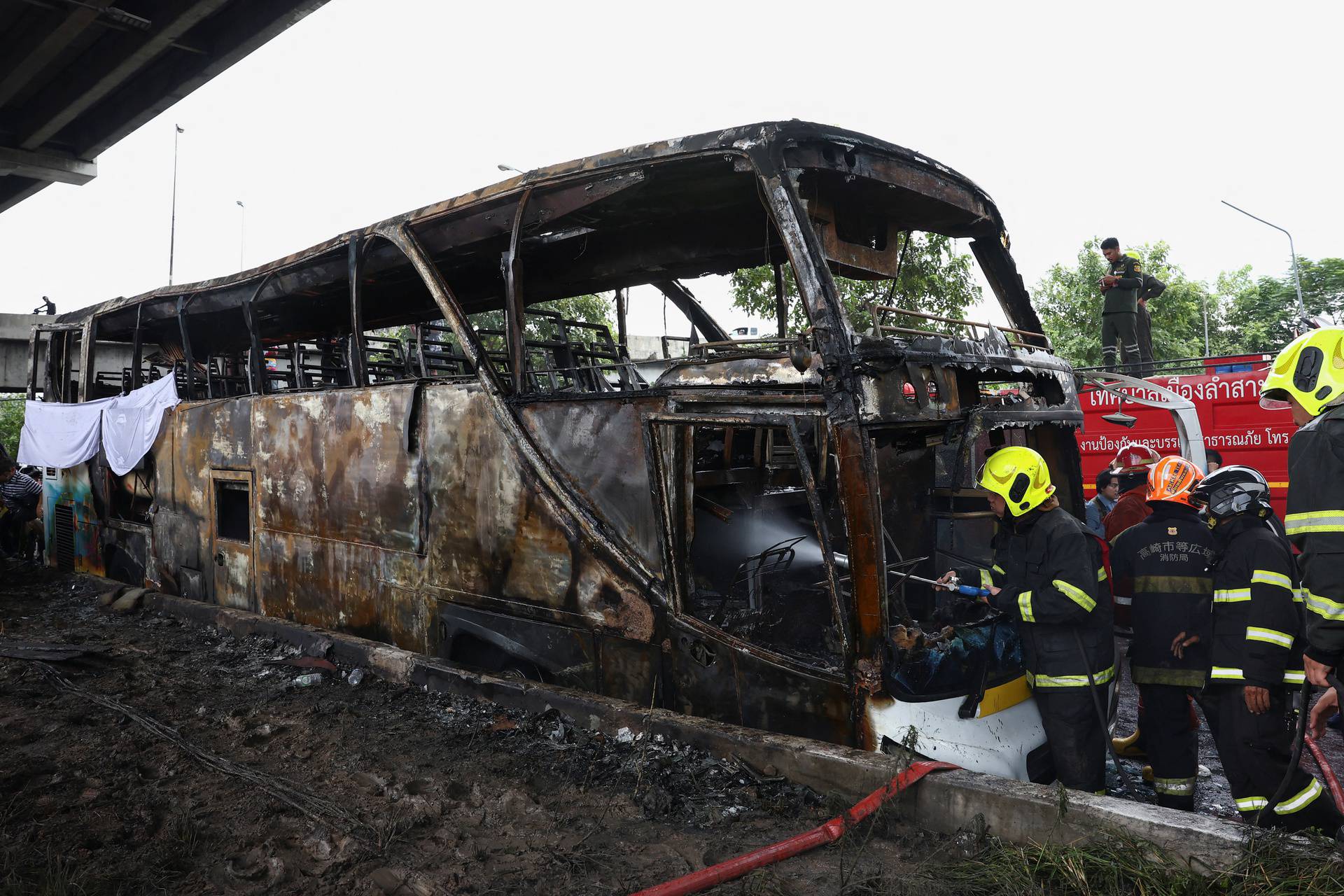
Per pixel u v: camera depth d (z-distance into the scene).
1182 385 9.17
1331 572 2.55
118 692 5.51
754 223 5.41
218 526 7.66
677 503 4.19
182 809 3.76
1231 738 3.45
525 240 6.02
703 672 4.14
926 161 4.27
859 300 4.53
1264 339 39.25
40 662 6.00
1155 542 3.91
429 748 4.44
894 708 3.50
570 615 4.66
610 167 4.38
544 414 4.79
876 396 3.45
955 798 3.25
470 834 3.48
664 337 7.51
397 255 5.93
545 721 4.57
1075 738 3.66
